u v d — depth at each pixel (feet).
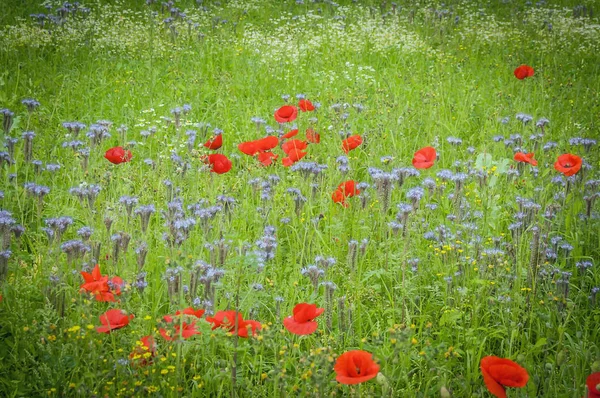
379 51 33.32
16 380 10.93
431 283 15.05
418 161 15.43
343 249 16.20
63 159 19.89
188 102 25.27
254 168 18.72
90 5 39.09
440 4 43.83
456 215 15.56
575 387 11.39
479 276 14.49
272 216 17.26
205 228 14.43
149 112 23.66
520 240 14.55
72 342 11.25
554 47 35.14
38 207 15.31
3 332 12.50
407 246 15.07
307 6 42.45
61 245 12.72
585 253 16.69
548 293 13.47
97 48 30.96
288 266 15.34
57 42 31.55
